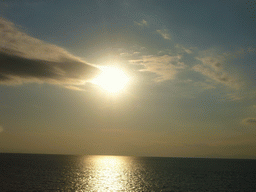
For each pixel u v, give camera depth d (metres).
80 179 69.12
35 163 138.88
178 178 77.62
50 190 48.44
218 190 54.31
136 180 71.00
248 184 65.06
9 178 63.47
